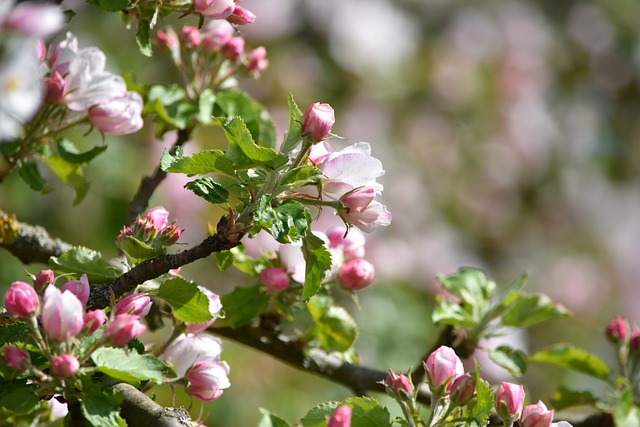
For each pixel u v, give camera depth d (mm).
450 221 2143
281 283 1173
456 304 1234
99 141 1632
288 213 1031
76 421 1044
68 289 1039
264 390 1640
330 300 1203
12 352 1018
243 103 1233
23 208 1615
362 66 2127
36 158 1182
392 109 2148
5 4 1014
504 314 1230
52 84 1104
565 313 1230
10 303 1021
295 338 1219
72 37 1110
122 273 1079
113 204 1648
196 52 1233
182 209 1697
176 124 1216
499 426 1155
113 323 1022
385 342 1755
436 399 1072
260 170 1046
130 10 1116
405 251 1948
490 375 1621
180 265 1047
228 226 1038
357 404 1083
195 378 1087
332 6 2127
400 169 2096
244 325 1211
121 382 1062
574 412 1287
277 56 2045
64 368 1011
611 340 1269
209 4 1104
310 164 1050
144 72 1785
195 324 1099
